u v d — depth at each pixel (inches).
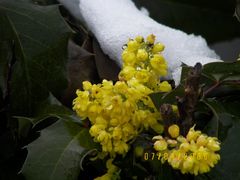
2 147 16.7
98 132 12.9
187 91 12.1
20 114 16.0
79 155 13.8
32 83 15.9
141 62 13.3
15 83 15.8
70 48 17.6
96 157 14.0
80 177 16.2
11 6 16.3
